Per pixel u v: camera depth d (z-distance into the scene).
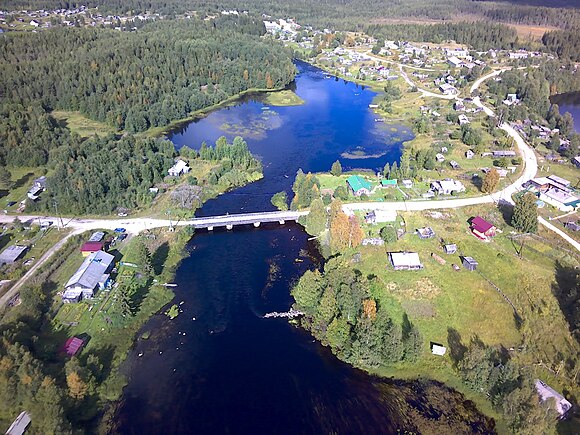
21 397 86.88
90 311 114.12
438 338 108.00
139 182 171.88
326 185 175.12
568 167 187.12
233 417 91.19
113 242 139.50
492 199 160.75
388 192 167.25
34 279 122.25
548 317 110.88
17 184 174.75
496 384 93.50
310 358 104.38
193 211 159.25
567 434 86.19
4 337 95.19
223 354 105.12
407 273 125.06
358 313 109.62
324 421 90.56
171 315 115.75
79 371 92.81
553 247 134.00
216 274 130.50
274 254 139.12
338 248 135.62
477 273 125.00
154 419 90.38
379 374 100.62
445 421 90.25
